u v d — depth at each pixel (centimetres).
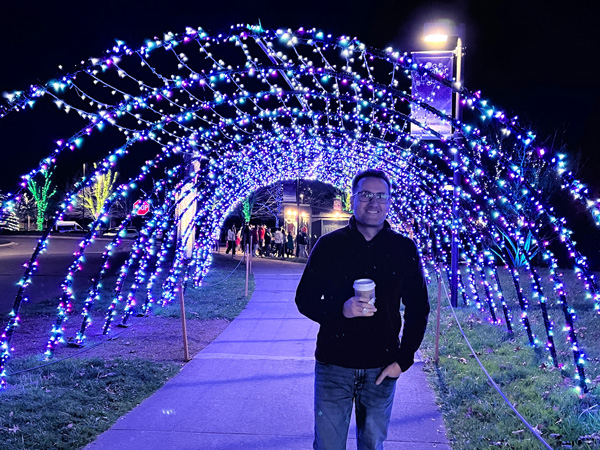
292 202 3447
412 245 307
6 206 583
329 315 299
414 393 578
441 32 1026
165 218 1113
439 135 830
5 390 568
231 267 2186
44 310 1115
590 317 969
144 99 614
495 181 768
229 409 528
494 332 866
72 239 4153
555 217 650
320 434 300
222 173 1377
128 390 580
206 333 908
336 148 1292
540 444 429
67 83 546
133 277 1748
